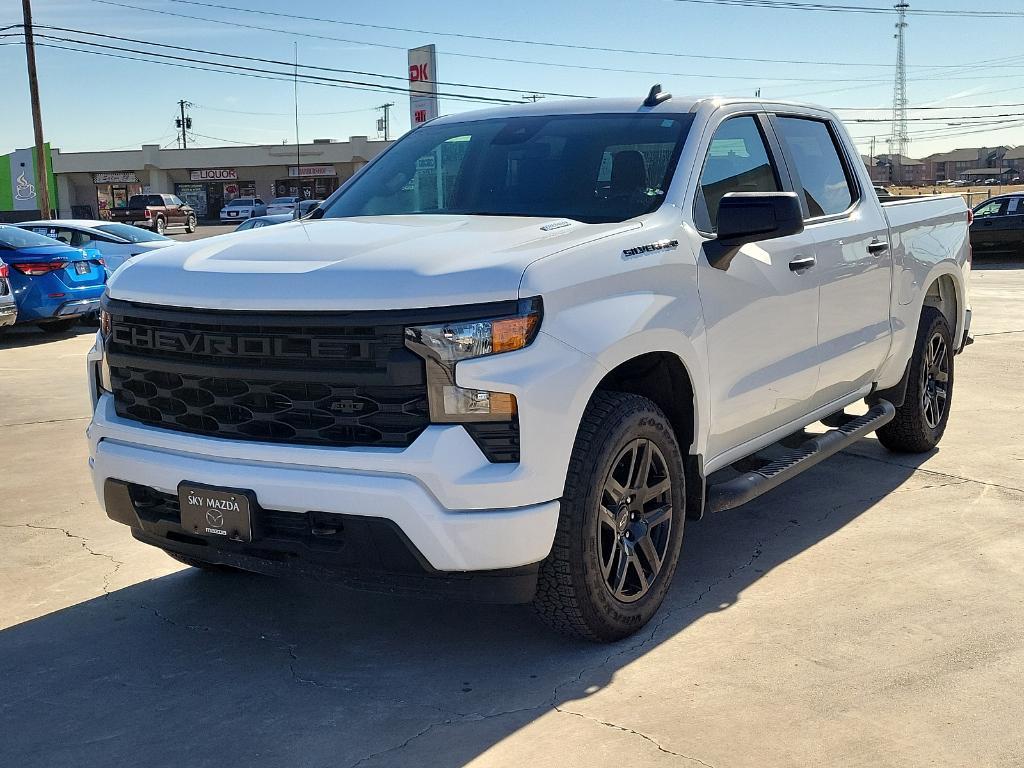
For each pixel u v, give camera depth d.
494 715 3.14
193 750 2.98
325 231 3.83
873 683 3.29
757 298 4.16
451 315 3.06
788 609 3.91
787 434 4.73
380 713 3.17
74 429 7.29
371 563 3.18
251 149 63.16
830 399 5.04
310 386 3.18
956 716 3.08
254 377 3.23
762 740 2.95
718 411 4.00
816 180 4.95
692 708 3.15
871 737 2.96
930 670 3.38
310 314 3.14
